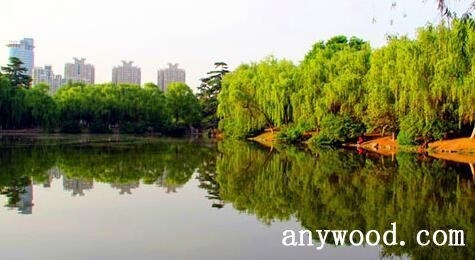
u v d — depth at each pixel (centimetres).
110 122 9406
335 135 4641
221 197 1875
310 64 5169
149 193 1959
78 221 1434
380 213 1576
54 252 1117
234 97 5859
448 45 3072
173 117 9350
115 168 2822
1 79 7644
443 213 1566
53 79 19562
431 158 3325
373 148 4381
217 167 2939
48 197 1825
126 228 1352
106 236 1264
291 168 2853
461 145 3725
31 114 8206
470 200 1783
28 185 2106
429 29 3447
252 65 6694
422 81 3472
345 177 2412
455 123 3775
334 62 5012
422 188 2047
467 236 1297
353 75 4488
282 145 5128
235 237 1270
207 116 9312
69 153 3831
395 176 2425
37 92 8438
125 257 1084
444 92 3375
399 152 3881
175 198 1848
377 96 3991
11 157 3391
